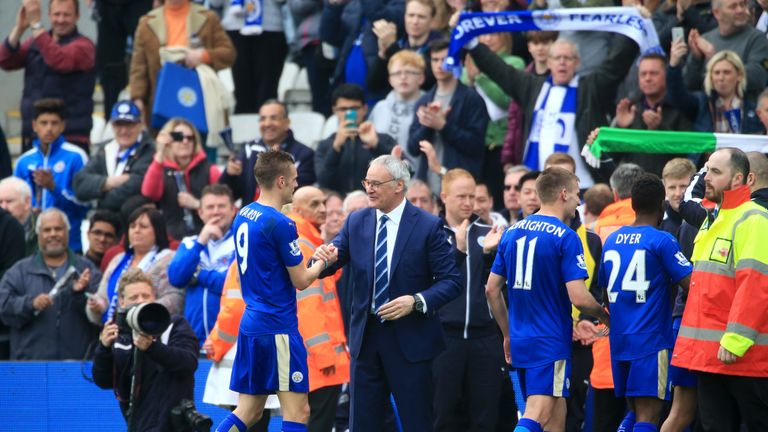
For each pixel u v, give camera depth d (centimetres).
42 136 4519
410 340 2978
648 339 2814
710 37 4019
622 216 3222
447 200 3381
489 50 4144
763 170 2808
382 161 3016
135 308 2961
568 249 2828
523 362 2862
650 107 3869
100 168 4394
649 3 4378
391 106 4291
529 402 2844
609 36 4347
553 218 2873
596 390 3097
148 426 3056
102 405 3706
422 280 3006
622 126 3862
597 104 3978
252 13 5066
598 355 3083
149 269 3691
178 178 4206
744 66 3825
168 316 2967
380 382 3028
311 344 3228
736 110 3784
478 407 3325
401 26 4722
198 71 4803
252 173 4175
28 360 3772
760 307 2659
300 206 3403
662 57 3844
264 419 3347
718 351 2683
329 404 3319
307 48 5072
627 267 2841
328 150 4184
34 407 3712
